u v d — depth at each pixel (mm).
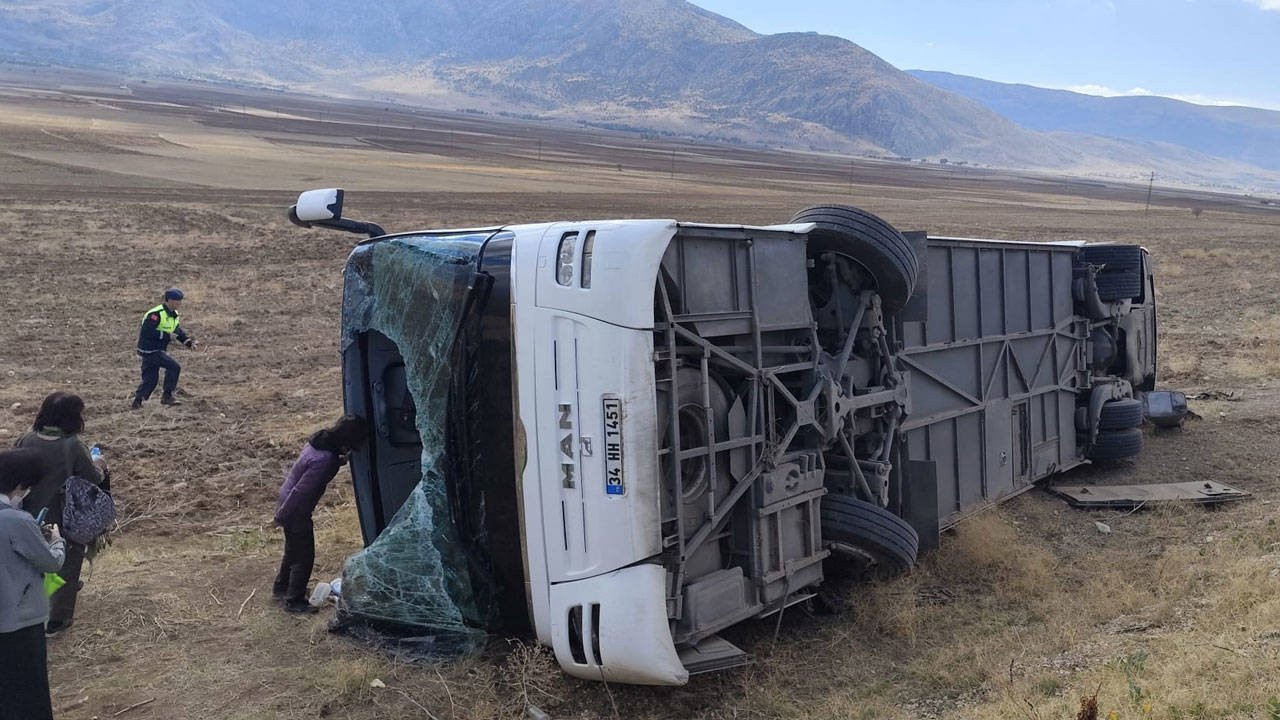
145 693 5875
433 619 6398
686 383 5812
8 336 20219
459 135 186750
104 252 32031
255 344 20719
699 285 5879
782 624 6961
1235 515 9352
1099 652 6047
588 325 5473
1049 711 4965
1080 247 11906
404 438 7230
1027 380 10336
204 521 9555
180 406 14867
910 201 89625
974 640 6531
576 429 5523
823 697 5855
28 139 75688
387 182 70375
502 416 5895
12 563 4992
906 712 5531
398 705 5738
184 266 30766
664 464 5633
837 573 7465
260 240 36344
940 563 8031
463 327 6070
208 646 6555
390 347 7297
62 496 6629
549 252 5691
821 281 7512
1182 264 37656
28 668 5094
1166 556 8078
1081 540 8945
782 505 6340
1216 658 5418
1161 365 17453
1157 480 10922
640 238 5418
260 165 76312
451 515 6172
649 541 5391
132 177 57656
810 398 6656
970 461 9281
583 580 5539
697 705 5777
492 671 6094
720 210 61906
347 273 7227
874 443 7715
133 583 7668
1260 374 16422
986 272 9609
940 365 8797
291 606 7086
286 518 7039
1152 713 4734
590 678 5695
